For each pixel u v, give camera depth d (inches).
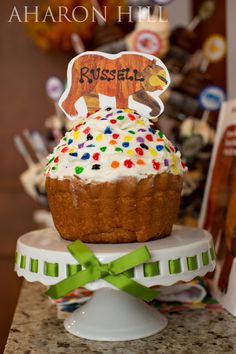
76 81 26.2
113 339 23.4
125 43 37.2
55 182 24.1
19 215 50.6
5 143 50.5
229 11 45.8
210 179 34.3
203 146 38.2
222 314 26.8
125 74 26.1
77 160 23.3
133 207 23.2
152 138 24.0
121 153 23.0
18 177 50.4
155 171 23.1
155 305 28.4
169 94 38.5
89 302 26.3
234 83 46.8
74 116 26.3
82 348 22.9
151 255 21.6
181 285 28.7
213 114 39.6
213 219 32.1
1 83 50.3
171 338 23.7
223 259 28.9
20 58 50.2
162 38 36.9
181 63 38.9
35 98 50.6
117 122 23.9
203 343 23.0
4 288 50.8
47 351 22.6
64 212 24.2
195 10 46.7
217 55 40.8
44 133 50.3
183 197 38.2
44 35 41.1
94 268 21.4
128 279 21.5
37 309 28.9
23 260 23.2
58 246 23.2
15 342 23.8
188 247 22.5
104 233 23.7
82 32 39.5
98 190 23.0
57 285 21.8
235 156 30.2
